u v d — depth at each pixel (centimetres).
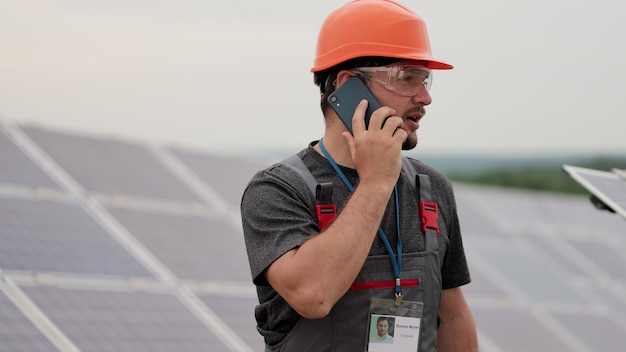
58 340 804
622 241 1941
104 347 830
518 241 1659
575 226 1919
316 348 455
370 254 461
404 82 475
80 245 986
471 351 516
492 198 1859
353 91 473
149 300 947
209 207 1245
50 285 889
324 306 433
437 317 485
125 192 1162
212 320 962
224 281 1062
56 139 1207
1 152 1105
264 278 459
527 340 1244
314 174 474
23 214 995
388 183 448
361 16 482
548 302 1404
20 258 911
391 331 457
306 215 459
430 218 476
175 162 1330
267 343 480
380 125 456
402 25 480
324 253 433
